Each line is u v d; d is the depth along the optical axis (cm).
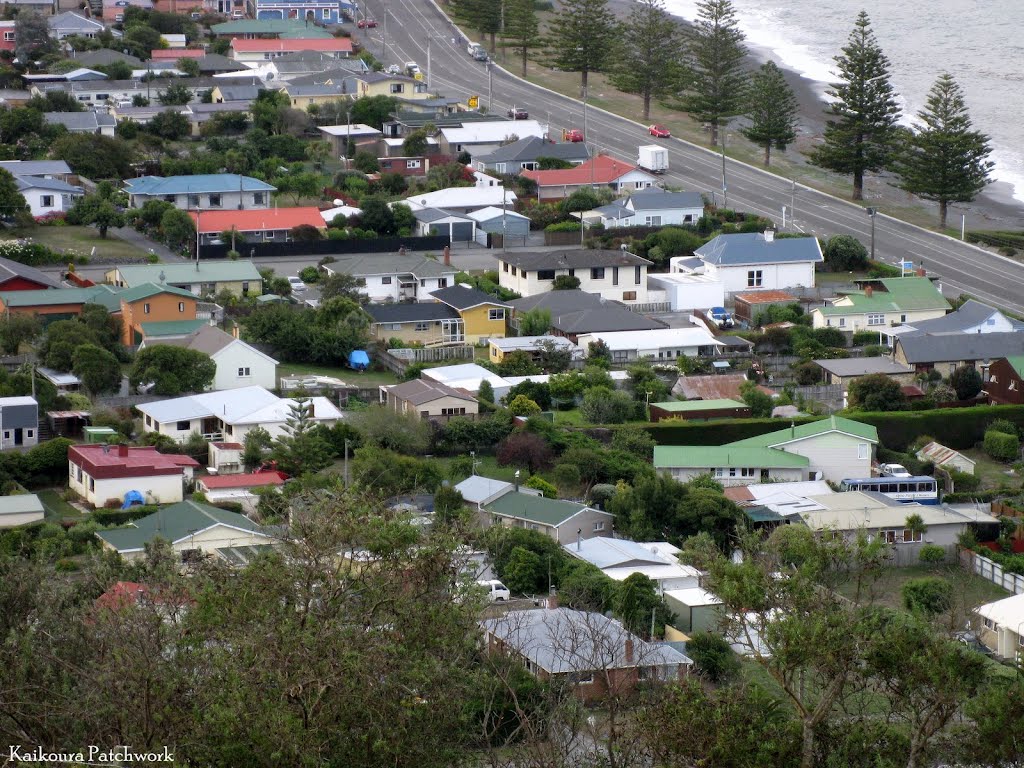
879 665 5484
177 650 4816
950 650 5581
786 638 5294
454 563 5078
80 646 5297
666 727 5384
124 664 4734
